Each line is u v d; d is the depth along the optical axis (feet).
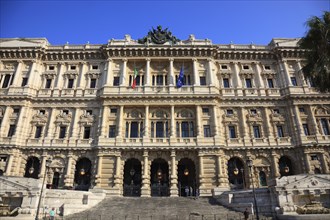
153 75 184.96
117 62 186.09
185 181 162.81
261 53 189.67
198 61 185.98
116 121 166.20
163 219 99.35
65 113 173.37
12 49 184.96
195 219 98.68
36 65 185.26
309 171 152.76
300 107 172.65
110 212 108.99
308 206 98.73
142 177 150.41
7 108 169.89
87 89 179.11
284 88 178.60
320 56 94.68
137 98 169.27
